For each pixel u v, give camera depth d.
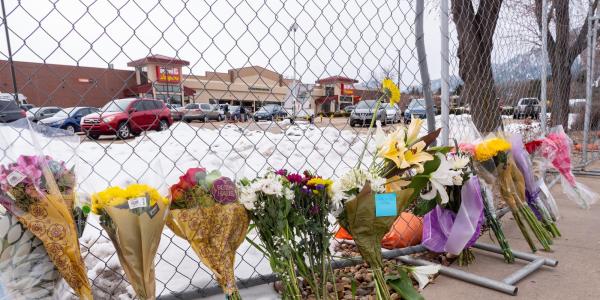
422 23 2.43
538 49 4.24
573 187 3.16
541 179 2.85
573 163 5.45
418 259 2.27
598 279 2.03
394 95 1.98
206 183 1.34
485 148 2.29
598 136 6.20
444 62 2.53
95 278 1.84
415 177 1.75
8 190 1.02
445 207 2.27
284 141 5.85
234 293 1.37
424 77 2.46
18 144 1.10
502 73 3.53
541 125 3.85
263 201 1.45
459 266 2.24
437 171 1.76
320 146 5.71
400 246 2.45
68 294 1.47
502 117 3.56
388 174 1.74
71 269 1.11
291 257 1.49
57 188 1.09
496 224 2.34
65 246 1.09
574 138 6.32
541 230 2.46
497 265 2.26
